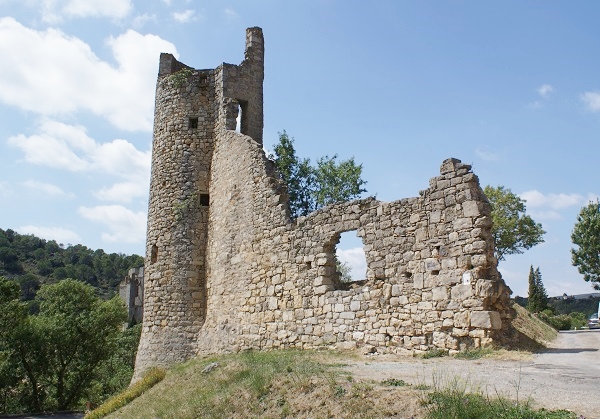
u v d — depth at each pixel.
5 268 98.56
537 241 41.34
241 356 18.22
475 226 14.09
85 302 44.47
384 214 16.58
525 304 64.19
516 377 9.98
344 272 42.66
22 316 39.66
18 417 35.28
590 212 48.06
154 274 24.80
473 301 13.75
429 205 15.34
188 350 23.50
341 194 33.44
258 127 26.19
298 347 18.61
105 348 43.00
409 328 15.23
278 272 19.97
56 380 42.53
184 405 12.83
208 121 25.83
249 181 22.06
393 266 16.03
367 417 8.50
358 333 16.67
